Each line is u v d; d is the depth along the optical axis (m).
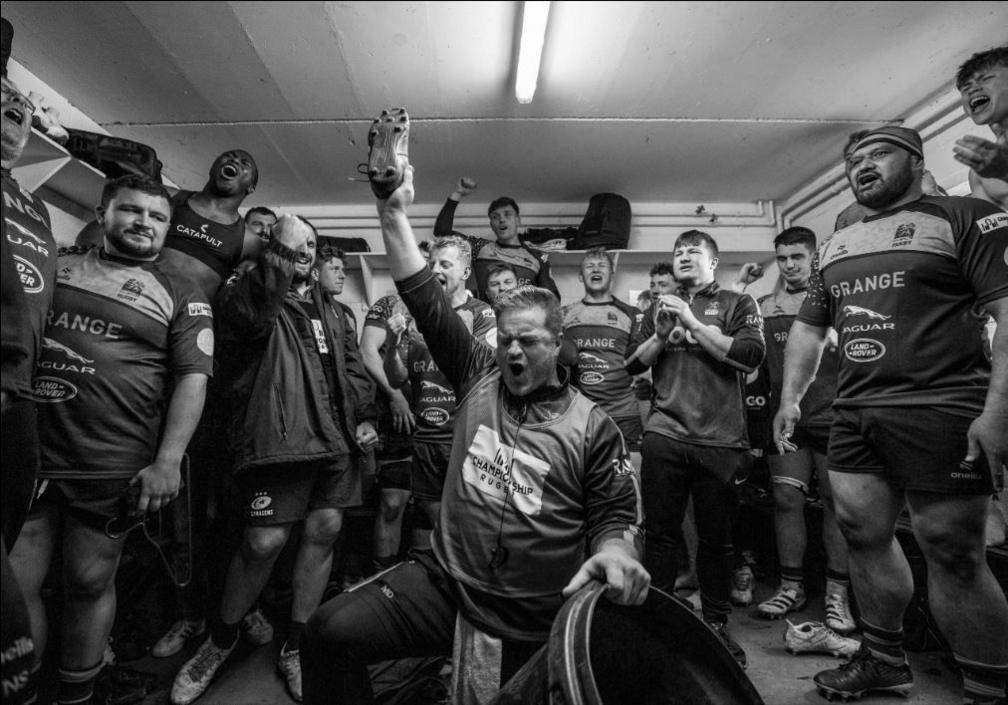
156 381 1.42
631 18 1.75
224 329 1.67
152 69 1.83
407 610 1.06
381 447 2.38
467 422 1.16
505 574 1.05
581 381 2.61
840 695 1.47
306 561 1.72
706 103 2.38
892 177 1.34
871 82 2.23
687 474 1.74
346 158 2.66
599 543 1.00
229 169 1.81
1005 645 1.23
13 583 0.73
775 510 2.25
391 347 2.07
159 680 1.68
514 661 1.04
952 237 1.24
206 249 1.80
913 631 1.75
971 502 1.21
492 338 1.89
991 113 1.23
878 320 1.32
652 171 3.18
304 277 1.88
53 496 1.28
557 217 3.63
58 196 2.31
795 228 2.48
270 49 1.75
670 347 1.83
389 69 1.95
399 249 1.19
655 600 0.92
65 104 2.00
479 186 3.33
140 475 1.35
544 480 1.06
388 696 1.46
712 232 3.67
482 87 2.17
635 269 3.71
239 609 1.62
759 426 2.33
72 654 1.32
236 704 1.54
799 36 1.88
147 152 2.13
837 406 1.43
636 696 0.97
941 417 1.23
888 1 1.70
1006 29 1.84
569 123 2.53
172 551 1.79
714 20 1.77
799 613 2.13
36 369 1.17
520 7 1.58
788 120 2.56
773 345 2.43
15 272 0.80
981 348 1.27
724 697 0.91
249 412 1.62
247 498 1.62
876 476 1.37
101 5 1.48
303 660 1.04
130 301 1.38
